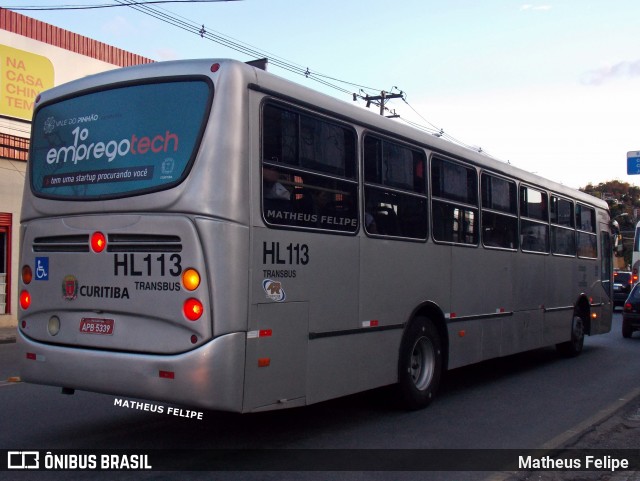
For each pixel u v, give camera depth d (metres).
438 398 9.48
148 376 5.80
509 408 8.89
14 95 18.98
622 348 16.00
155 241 5.89
